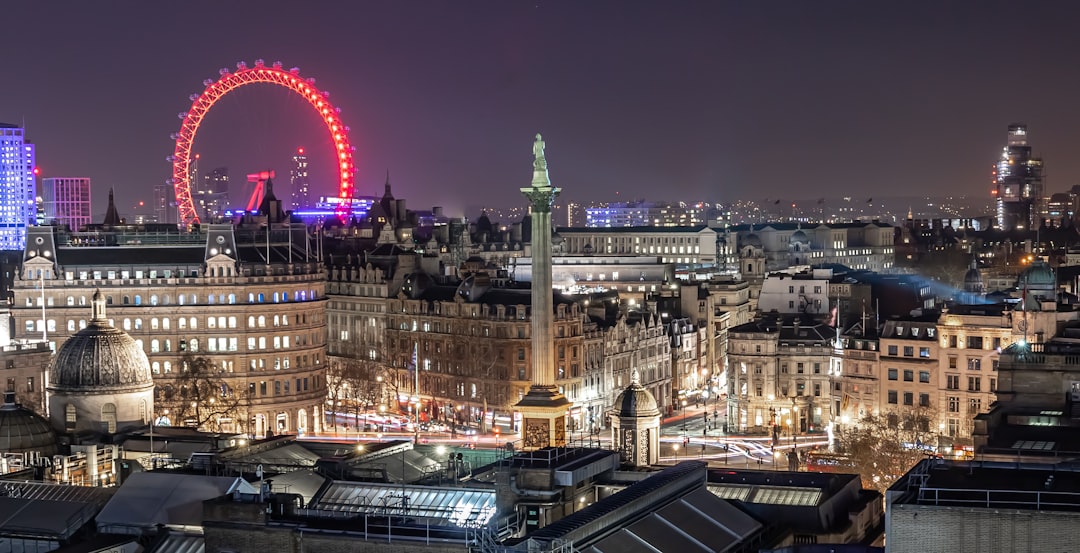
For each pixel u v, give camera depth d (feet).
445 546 297.94
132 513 388.16
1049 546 259.80
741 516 389.19
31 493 426.10
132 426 639.76
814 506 421.59
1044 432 462.60
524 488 365.20
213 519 327.67
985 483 287.28
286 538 313.12
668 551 334.24
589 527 321.32
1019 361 517.14
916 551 267.39
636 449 583.58
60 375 638.94
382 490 393.70
